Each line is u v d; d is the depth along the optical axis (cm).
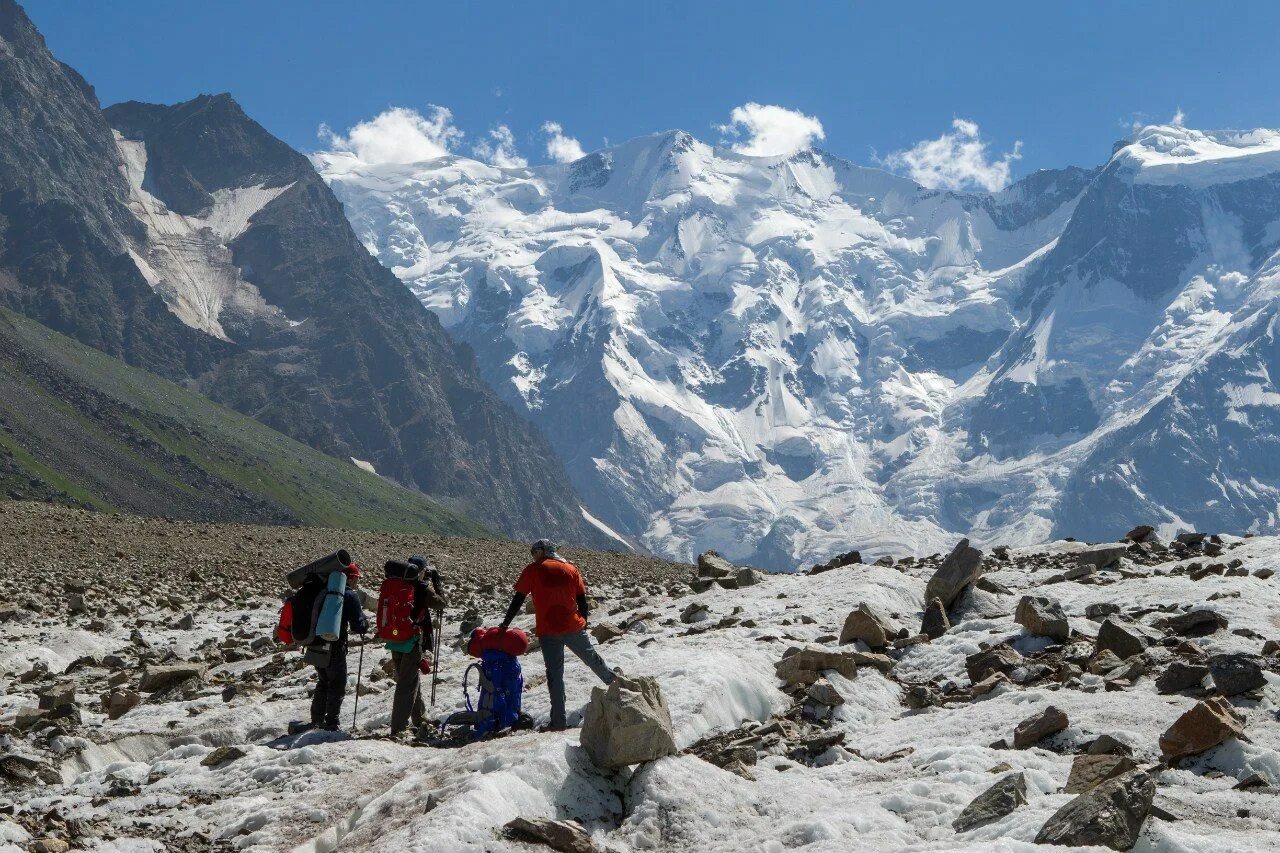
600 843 940
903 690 1517
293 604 1388
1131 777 859
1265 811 922
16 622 2625
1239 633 1584
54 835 998
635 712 1057
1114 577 2262
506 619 1341
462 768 1056
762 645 1672
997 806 918
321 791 1103
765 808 1009
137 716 1570
